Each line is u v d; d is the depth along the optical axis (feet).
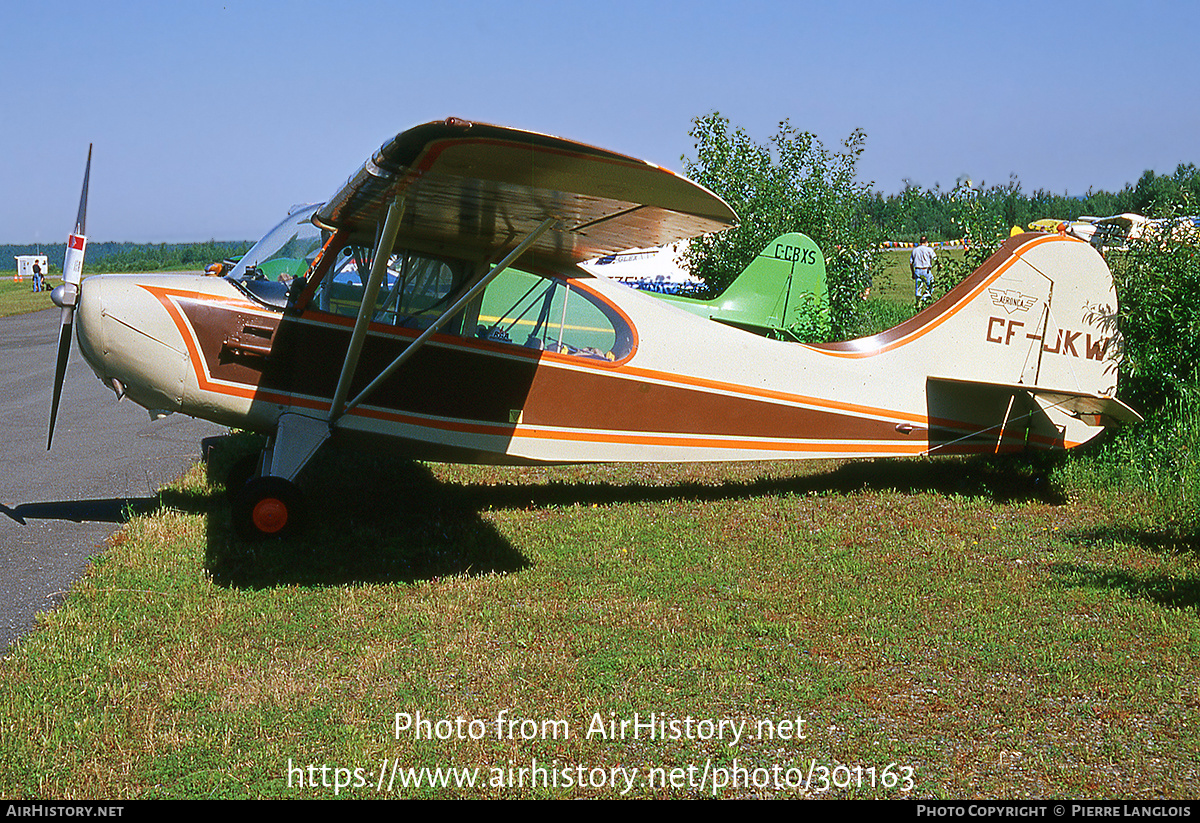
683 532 18.95
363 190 15.76
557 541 18.35
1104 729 11.12
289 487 17.43
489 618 14.38
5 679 12.01
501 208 16.07
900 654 13.17
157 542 17.52
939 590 15.62
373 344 18.79
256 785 9.92
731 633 13.88
